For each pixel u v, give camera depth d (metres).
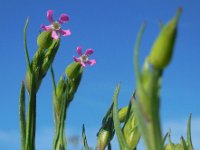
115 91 0.08
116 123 0.08
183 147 0.09
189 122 0.09
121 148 0.08
